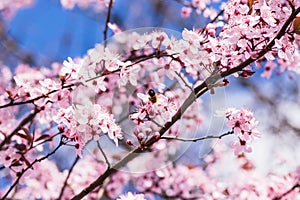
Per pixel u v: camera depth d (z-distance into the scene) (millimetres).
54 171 5012
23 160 3035
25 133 3287
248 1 2791
